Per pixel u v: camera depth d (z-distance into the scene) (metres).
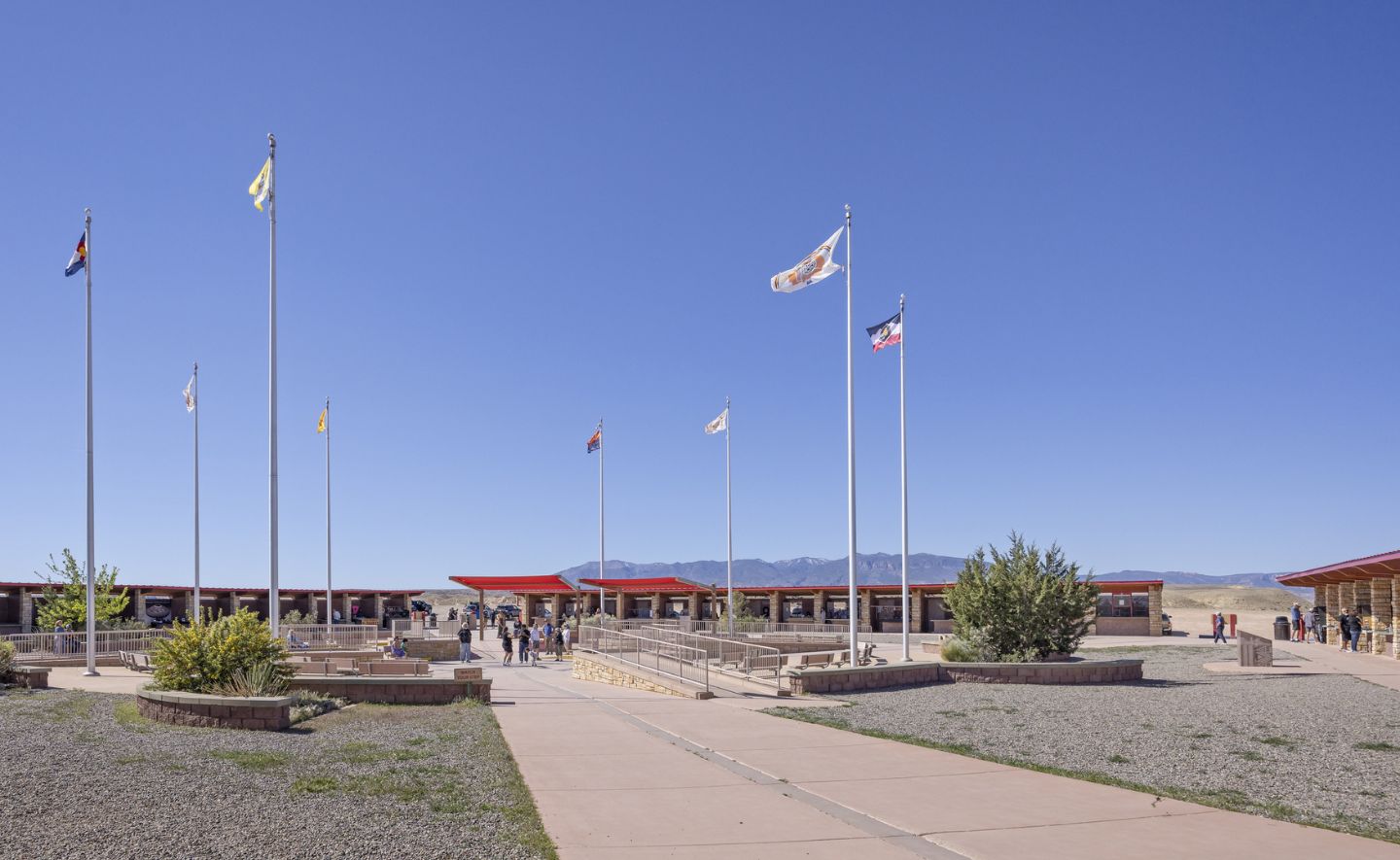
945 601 32.28
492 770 12.93
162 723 17.31
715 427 49.44
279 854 8.59
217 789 11.26
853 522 29.52
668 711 20.20
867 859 8.75
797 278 30.66
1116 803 11.12
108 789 11.12
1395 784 12.36
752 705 21.48
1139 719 18.84
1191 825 10.04
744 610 66.56
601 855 8.82
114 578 48.06
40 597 50.16
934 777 12.66
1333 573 38.88
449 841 9.16
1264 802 11.25
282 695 20.27
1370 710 19.91
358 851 8.73
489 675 34.00
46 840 8.91
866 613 65.75
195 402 41.59
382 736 16.11
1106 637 57.75
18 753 13.47
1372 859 8.75
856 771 13.14
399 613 74.75
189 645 20.36
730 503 48.69
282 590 65.69
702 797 11.36
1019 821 10.19
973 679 27.36
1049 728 17.66
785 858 8.77
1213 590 155.25
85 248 31.59
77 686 25.80
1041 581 30.33
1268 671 29.92
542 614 74.31
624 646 34.12
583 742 15.60
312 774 12.41
